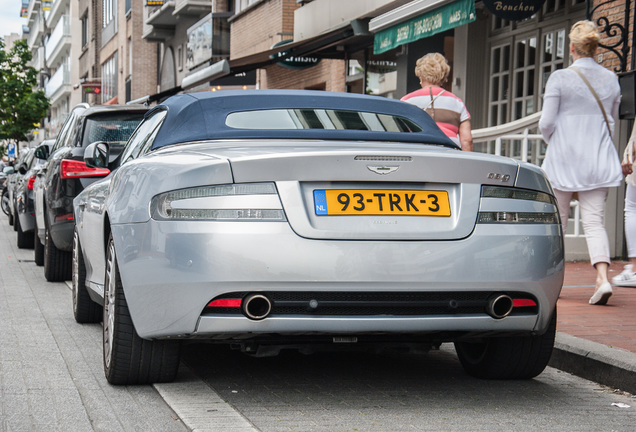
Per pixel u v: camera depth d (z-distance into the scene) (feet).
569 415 14.62
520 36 45.62
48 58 307.37
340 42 60.13
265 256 13.25
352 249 13.42
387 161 13.84
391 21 42.52
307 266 13.28
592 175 23.58
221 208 13.50
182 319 13.70
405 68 49.83
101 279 18.88
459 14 36.60
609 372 16.84
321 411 14.55
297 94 18.13
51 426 13.62
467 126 24.95
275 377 17.07
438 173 14.01
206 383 16.35
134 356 15.55
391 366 18.38
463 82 49.03
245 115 17.07
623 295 26.03
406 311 13.83
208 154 14.37
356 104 18.10
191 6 111.34
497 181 14.37
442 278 13.66
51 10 289.33
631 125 34.06
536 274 14.25
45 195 32.73
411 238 13.67
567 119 23.75
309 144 15.38
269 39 78.13
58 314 25.31
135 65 148.77
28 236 48.37
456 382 16.90
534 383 17.01
